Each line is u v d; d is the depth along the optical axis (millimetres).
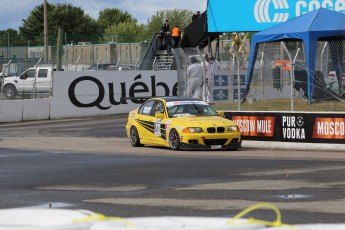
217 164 56750
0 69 152500
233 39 139125
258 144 75375
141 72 134125
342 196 38062
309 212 32844
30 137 91250
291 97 73312
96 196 39469
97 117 125312
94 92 128500
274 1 122625
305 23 85500
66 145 79688
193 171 51719
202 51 146250
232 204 35781
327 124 70562
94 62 158500
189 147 70812
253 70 83000
